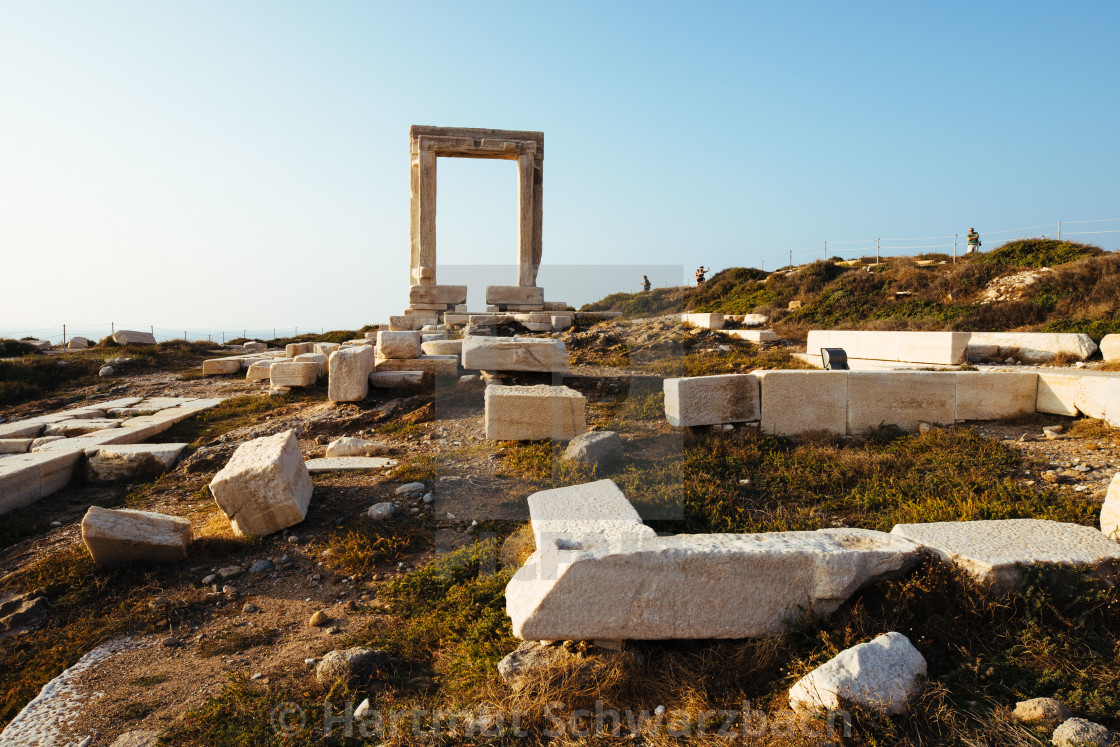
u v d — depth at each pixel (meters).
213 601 4.36
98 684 3.39
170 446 8.05
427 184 20.23
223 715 3.02
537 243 21.58
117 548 4.70
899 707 2.58
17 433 8.99
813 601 3.17
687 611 3.12
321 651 3.61
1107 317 14.37
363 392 10.40
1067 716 2.47
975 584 3.23
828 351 10.62
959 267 21.78
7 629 4.12
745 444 6.95
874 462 6.14
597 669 2.94
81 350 17.77
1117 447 6.48
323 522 5.52
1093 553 3.36
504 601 3.73
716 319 21.08
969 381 7.77
